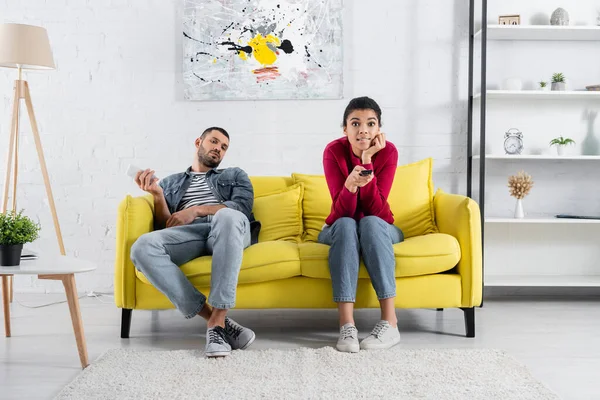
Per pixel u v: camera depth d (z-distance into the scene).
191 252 2.49
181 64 3.55
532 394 1.83
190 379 1.98
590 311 3.15
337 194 2.62
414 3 3.54
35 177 3.59
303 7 3.49
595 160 3.59
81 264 2.13
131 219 2.53
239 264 2.36
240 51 3.50
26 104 3.27
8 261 2.07
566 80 3.45
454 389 1.88
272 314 3.12
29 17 3.55
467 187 3.50
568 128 3.58
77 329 2.15
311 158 3.56
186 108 3.56
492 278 3.43
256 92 3.52
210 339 2.27
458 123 3.56
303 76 3.51
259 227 2.84
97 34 3.55
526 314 3.08
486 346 2.46
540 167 3.59
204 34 3.50
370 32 3.54
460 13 3.54
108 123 3.57
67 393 1.84
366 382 1.95
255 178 3.14
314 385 1.92
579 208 3.60
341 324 2.39
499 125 3.59
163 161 3.58
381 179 2.64
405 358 2.21
